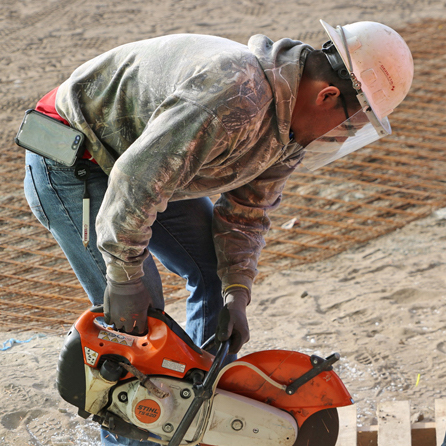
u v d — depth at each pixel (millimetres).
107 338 5480
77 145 5461
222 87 4555
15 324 9859
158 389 5363
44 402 7703
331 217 13789
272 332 9680
